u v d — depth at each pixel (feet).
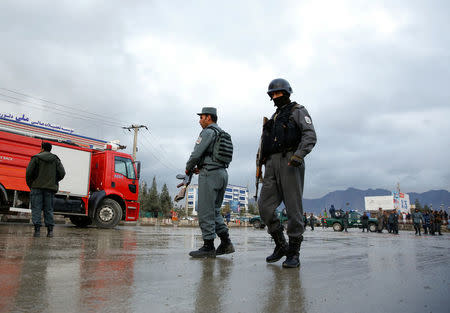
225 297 5.96
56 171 19.10
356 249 17.58
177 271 8.43
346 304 5.74
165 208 190.60
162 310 5.04
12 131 31.19
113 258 10.37
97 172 36.91
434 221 73.10
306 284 7.30
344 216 86.33
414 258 13.35
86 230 29.27
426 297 6.38
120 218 36.50
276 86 10.96
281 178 10.32
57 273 7.47
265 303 5.65
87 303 5.22
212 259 11.23
